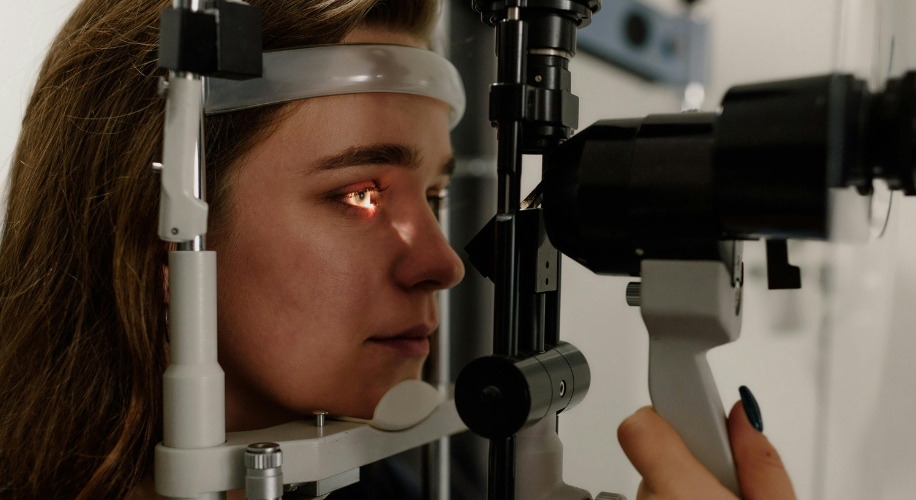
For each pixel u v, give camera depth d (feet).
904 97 1.33
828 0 2.55
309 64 2.10
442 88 2.32
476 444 3.79
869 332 1.98
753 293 2.49
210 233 2.19
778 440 2.26
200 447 1.57
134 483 2.15
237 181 2.17
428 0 2.48
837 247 1.96
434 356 3.11
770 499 1.51
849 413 2.01
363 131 2.15
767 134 1.31
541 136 1.68
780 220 1.34
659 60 3.92
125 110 2.31
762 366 2.41
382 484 3.33
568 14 1.68
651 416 1.60
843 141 1.29
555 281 1.81
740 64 3.29
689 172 1.40
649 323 1.56
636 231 1.48
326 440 1.89
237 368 2.25
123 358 2.29
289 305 2.15
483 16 1.74
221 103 2.09
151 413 2.18
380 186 2.25
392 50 2.19
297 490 1.91
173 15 1.47
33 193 2.46
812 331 2.15
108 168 2.32
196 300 1.56
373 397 2.25
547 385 1.58
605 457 3.55
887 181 1.39
